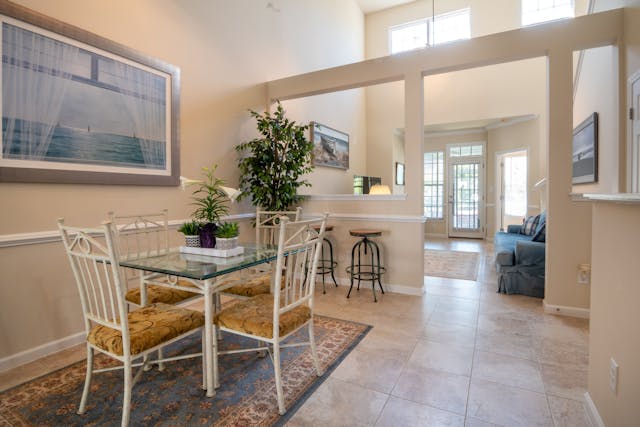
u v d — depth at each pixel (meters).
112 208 2.60
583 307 2.98
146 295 2.11
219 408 1.73
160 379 1.99
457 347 2.40
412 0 7.02
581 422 1.62
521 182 7.53
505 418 1.66
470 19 6.59
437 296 3.59
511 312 3.10
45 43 2.16
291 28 4.78
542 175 6.13
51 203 2.26
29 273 2.19
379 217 3.80
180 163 3.10
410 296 3.59
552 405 1.75
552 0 6.12
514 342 2.48
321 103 5.68
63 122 2.26
